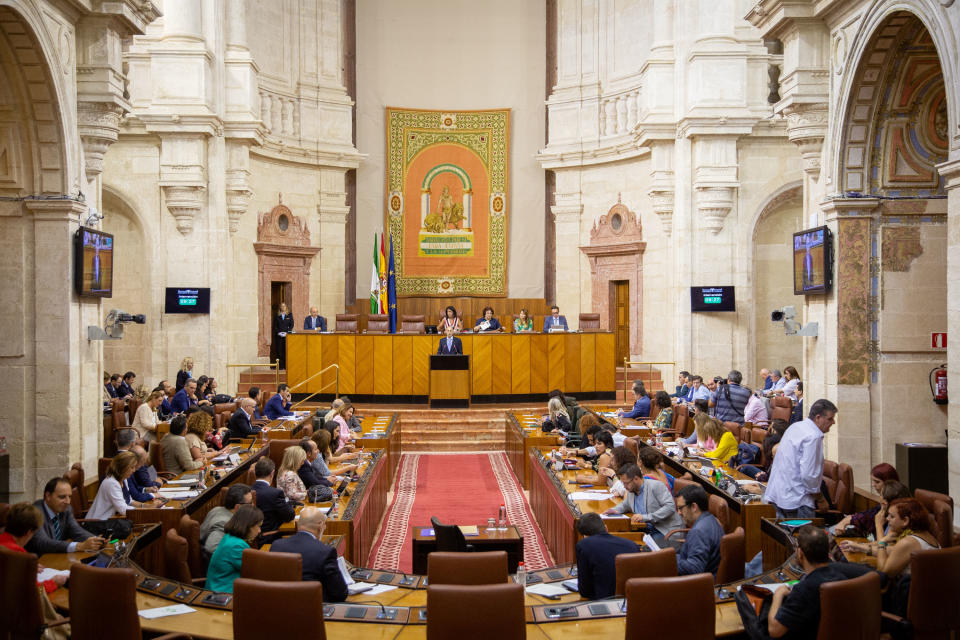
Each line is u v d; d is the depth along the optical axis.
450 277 21.09
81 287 9.30
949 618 4.65
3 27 8.05
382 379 16.36
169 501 7.42
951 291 6.96
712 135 15.96
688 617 4.15
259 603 4.16
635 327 18.88
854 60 8.59
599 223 19.88
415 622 4.52
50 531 6.00
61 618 4.69
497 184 21.16
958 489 6.89
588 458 9.70
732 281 16.31
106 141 9.82
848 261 9.18
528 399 16.39
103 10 9.37
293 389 16.41
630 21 19.16
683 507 5.85
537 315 21.09
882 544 5.54
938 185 9.12
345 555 6.78
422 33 21.12
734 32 15.98
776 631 4.27
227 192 16.98
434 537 7.17
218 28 16.72
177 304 16.34
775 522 6.67
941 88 8.71
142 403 11.73
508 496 11.43
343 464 9.43
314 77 19.80
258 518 5.56
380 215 20.91
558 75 20.61
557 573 5.71
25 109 8.83
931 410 9.21
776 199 16.25
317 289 19.91
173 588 5.00
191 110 16.14
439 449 15.20
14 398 9.12
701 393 13.70
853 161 9.11
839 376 9.26
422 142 21.08
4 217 9.08
